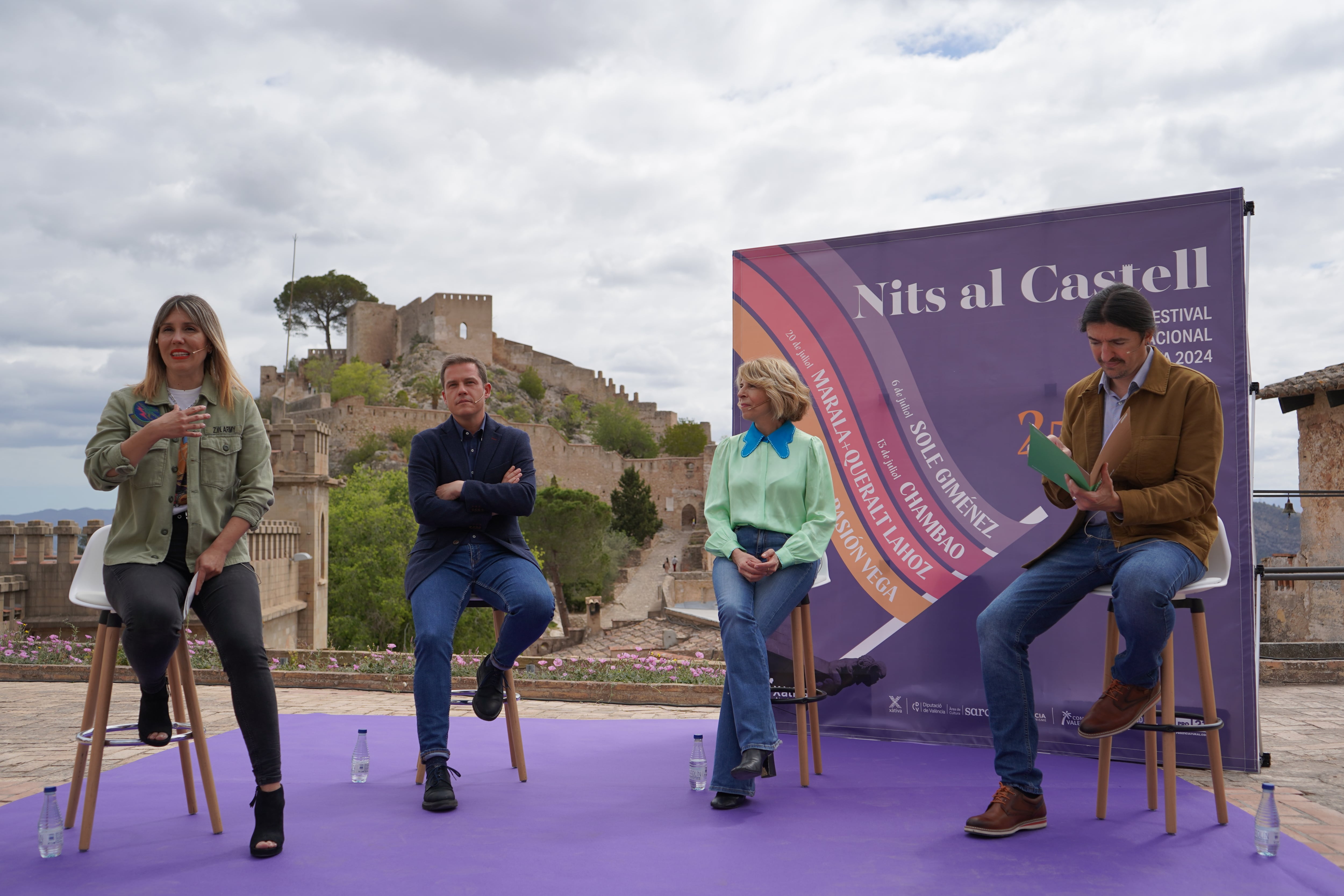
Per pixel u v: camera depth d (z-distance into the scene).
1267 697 6.88
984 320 4.85
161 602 2.82
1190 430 3.16
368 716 5.87
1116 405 3.42
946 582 4.84
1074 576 3.27
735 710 3.41
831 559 5.10
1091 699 4.52
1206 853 2.86
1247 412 4.27
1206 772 4.23
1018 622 3.24
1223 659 4.27
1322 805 3.59
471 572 3.89
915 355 4.99
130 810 3.41
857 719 4.99
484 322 120.12
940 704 4.81
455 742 4.86
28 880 2.61
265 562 30.14
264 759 2.87
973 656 4.76
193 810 3.36
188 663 3.10
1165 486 3.08
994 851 2.88
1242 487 4.26
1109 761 3.30
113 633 3.01
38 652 9.70
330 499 42.00
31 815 3.37
